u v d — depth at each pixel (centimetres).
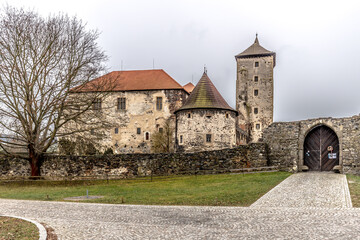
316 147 2620
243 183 2153
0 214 1445
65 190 2430
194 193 1927
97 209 1531
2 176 3247
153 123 5166
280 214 1253
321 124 2556
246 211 1347
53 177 2959
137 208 1534
